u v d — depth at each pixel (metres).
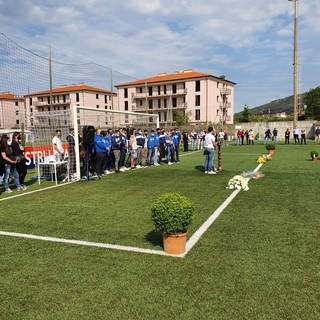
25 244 4.56
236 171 12.00
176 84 64.31
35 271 3.67
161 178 10.65
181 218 3.95
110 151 12.76
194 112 61.81
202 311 2.80
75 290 3.22
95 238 4.76
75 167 11.14
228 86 68.44
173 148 15.98
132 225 5.39
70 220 5.77
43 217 6.02
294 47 33.28
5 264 3.88
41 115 11.66
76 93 75.25
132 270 3.63
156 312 2.80
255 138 41.34
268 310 2.80
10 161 8.73
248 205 6.54
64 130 11.29
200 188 8.62
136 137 14.35
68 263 3.87
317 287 3.18
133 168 13.80
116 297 3.06
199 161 16.39
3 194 8.46
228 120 68.38
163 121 66.12
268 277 3.40
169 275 3.49
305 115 78.06
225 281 3.33
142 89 68.50
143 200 7.32
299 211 6.00
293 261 3.79
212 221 5.46
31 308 2.92
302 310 2.79
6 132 15.98
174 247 4.06
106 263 3.85
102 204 6.99
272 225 5.19
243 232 4.87
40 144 11.62
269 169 12.25
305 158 16.50
